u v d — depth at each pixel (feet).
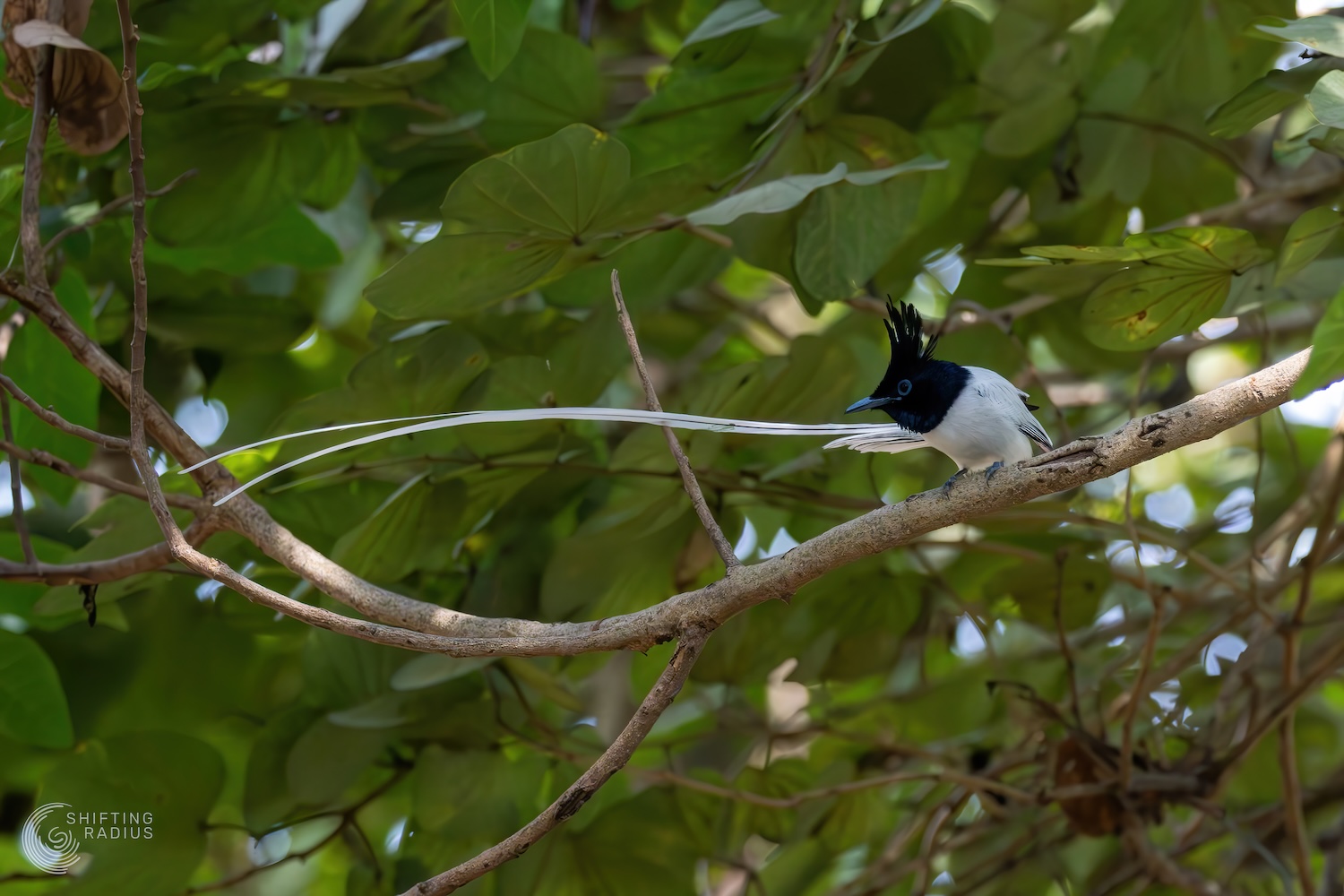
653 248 23.48
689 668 14.03
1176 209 25.46
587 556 24.48
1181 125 24.16
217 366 28.25
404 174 24.03
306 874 36.76
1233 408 12.79
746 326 34.35
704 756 35.32
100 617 27.76
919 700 29.99
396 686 22.62
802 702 36.50
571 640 14.24
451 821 25.12
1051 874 28.73
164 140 22.95
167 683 29.32
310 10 23.62
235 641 29.27
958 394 17.28
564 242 18.74
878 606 27.07
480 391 21.85
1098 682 27.73
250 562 24.48
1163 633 30.32
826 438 24.11
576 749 26.50
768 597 14.10
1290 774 23.50
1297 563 25.63
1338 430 21.95
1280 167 27.58
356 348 33.30
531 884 25.63
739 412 23.18
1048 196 25.16
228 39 23.58
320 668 25.27
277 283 28.58
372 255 31.99
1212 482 36.17
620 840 26.48
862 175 19.02
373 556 23.86
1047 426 29.94
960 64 22.98
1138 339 19.21
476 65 22.06
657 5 29.81
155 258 25.98
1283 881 22.72
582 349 22.06
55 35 16.80
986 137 24.31
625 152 17.33
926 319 26.48
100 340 27.50
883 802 30.89
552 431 22.94
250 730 30.63
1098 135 24.44
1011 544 26.81
